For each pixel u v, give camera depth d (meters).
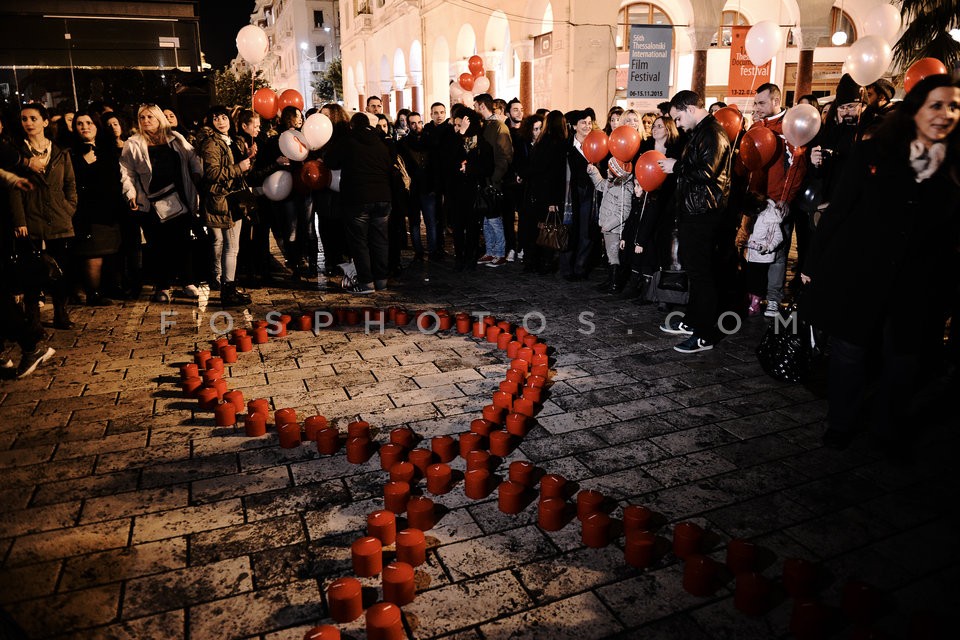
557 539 2.83
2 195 4.52
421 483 3.29
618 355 5.16
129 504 3.12
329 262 8.37
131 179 6.40
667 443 3.70
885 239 3.16
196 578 2.59
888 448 3.46
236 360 5.11
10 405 4.28
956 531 2.85
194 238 7.32
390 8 28.81
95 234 6.42
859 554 2.70
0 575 2.61
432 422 4.00
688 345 5.20
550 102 16.38
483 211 7.99
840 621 2.32
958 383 4.18
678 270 5.96
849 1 17.66
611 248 6.86
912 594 2.46
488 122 7.86
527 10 16.88
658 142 6.05
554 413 4.11
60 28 9.50
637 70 11.54
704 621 2.34
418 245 9.03
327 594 2.34
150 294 7.28
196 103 10.22
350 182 6.80
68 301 6.89
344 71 41.75
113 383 4.66
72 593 2.51
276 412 3.87
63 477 3.38
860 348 3.40
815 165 5.31
